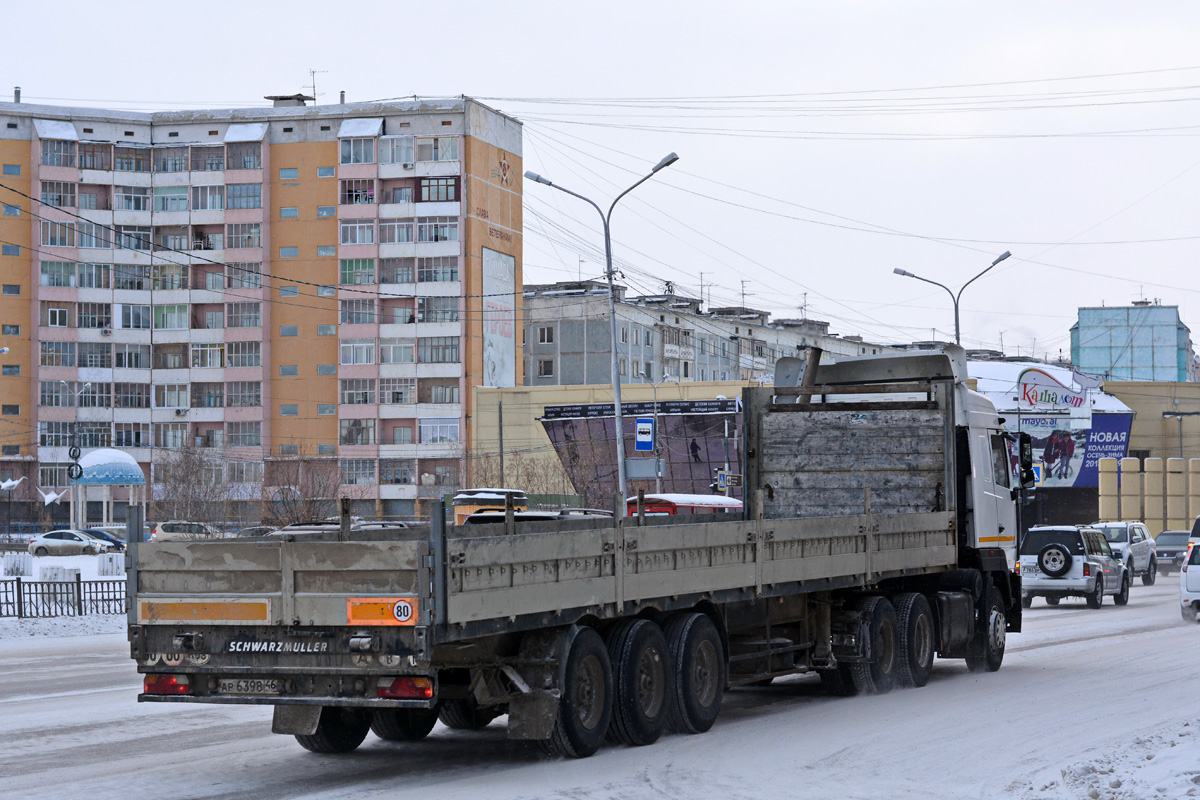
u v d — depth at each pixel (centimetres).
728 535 1184
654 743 1097
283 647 901
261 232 8581
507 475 6894
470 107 8444
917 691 1491
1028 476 1908
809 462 1727
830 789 907
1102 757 1006
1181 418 8425
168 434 8625
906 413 1694
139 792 909
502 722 1266
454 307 8369
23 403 8481
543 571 956
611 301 3650
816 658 1406
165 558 934
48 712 1340
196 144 8656
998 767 991
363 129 8469
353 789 912
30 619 2559
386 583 870
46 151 8538
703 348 10575
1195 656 1850
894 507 1689
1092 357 11512
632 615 1091
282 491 6122
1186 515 7138
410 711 1112
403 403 8381
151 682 936
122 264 8656
